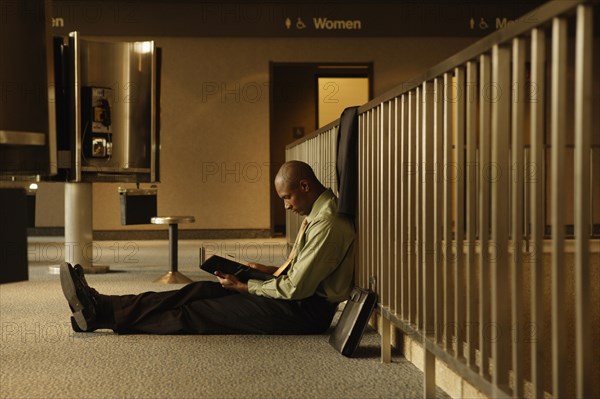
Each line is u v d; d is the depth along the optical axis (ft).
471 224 7.50
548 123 33.55
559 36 5.11
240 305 12.00
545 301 17.02
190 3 38.22
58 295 17.44
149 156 23.62
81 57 22.36
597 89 37.19
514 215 6.19
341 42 39.06
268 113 39.19
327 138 17.10
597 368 18.15
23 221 8.69
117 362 10.15
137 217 23.76
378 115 10.89
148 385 8.90
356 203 12.17
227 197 39.29
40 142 9.87
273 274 12.26
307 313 11.96
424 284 8.53
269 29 38.45
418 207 9.00
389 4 38.34
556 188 5.20
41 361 10.24
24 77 10.80
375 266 11.09
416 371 9.61
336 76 43.45
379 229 10.82
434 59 39.17
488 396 7.13
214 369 9.71
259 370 9.66
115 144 23.03
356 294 10.85
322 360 10.23
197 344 11.34
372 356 10.50
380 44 39.11
